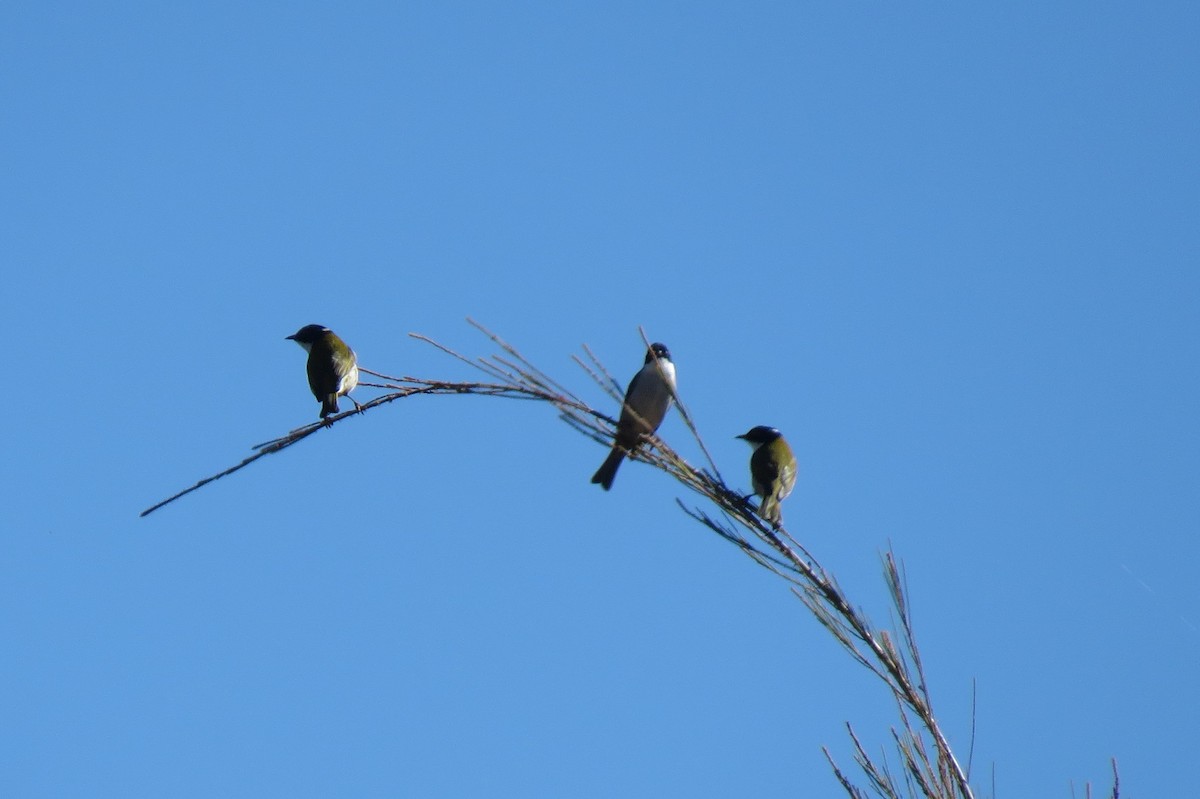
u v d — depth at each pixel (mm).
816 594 6785
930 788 6160
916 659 6547
